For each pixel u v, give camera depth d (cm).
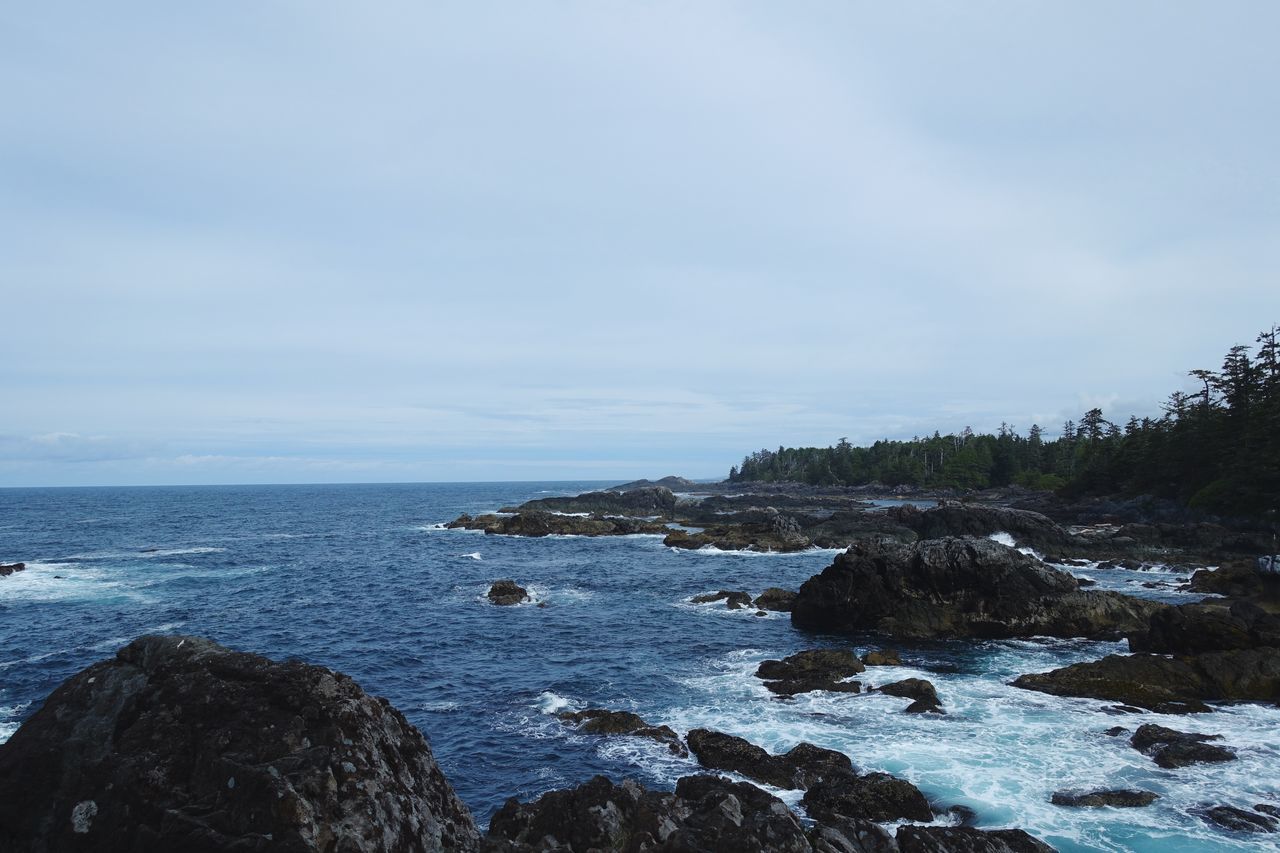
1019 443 18188
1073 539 7262
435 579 5891
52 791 977
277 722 988
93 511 15538
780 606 4606
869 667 3195
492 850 1041
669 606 4759
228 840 848
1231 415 8269
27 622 4144
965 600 3947
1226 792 1931
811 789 1906
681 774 2106
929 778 2027
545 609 4631
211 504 19275
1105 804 1859
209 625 4088
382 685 2998
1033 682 2888
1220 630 3048
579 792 1291
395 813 938
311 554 7619
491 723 2544
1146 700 2645
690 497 16662
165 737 991
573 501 13375
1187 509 7894
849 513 9769
